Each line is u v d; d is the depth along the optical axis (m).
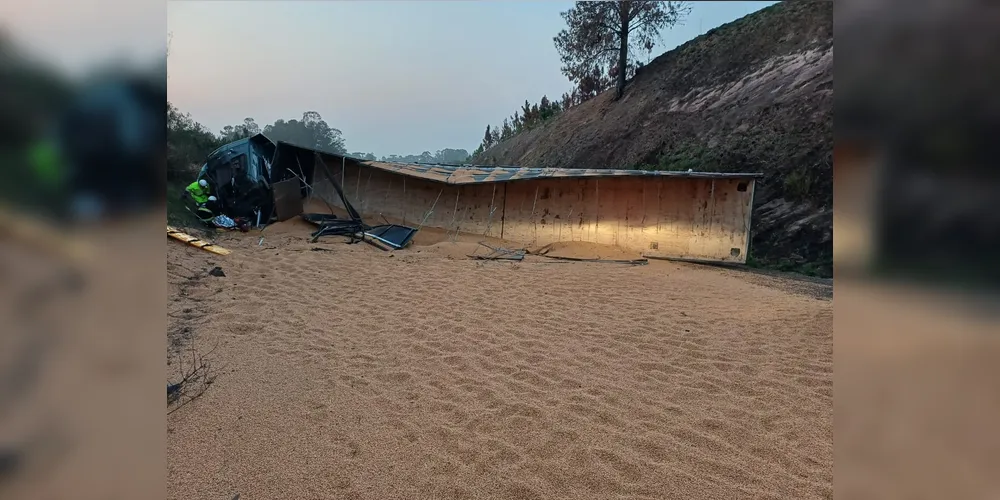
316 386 4.25
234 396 3.99
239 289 7.33
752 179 10.98
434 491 2.92
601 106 25.95
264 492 2.85
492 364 4.86
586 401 4.12
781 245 12.72
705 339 5.72
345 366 4.71
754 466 3.26
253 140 13.48
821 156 13.87
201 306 6.42
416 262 9.78
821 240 12.20
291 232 12.16
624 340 5.65
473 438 3.50
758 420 3.87
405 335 5.64
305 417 3.71
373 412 3.83
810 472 3.20
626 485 3.03
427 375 4.57
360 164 13.92
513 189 12.64
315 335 5.54
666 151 18.62
